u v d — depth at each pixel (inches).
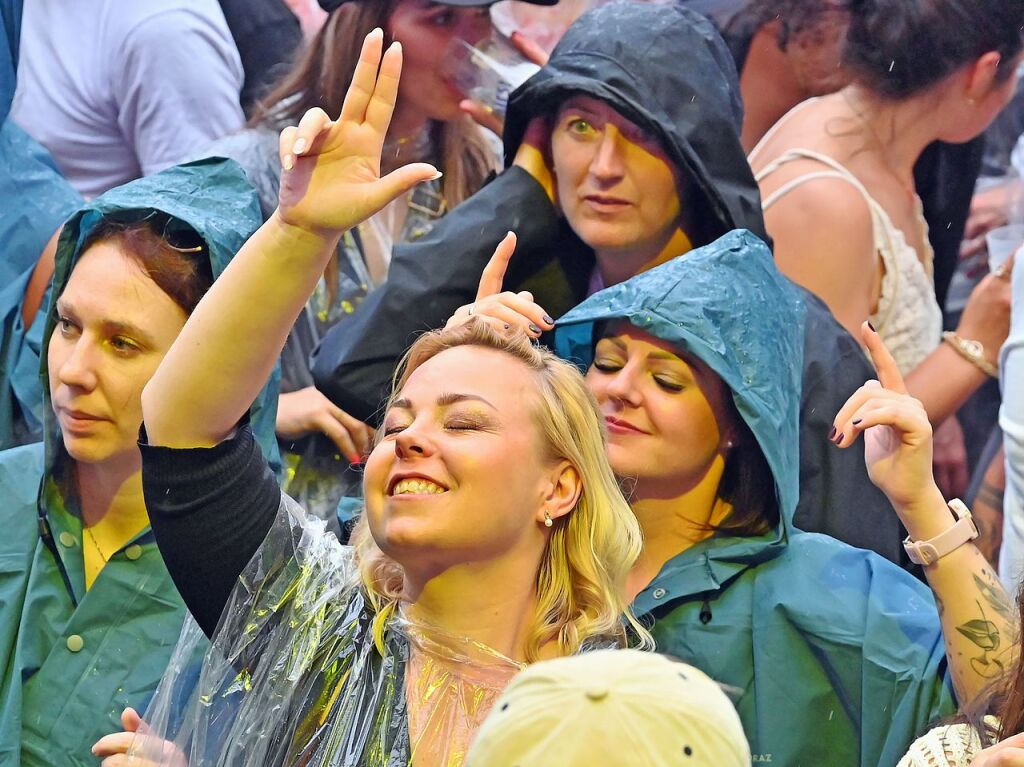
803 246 222.2
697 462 166.2
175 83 231.0
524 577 129.8
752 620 161.8
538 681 74.1
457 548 124.8
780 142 225.5
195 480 133.2
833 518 192.9
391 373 197.8
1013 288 216.5
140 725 137.9
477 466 125.3
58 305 165.2
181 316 164.2
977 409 226.5
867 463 159.3
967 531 154.9
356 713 125.0
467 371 131.3
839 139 223.9
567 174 200.1
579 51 201.0
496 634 128.4
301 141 122.4
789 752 156.5
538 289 204.1
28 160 228.2
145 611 162.6
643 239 198.4
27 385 211.8
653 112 195.0
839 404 198.5
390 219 223.1
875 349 161.3
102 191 235.9
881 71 223.1
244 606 133.4
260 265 126.6
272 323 127.9
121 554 163.9
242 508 135.0
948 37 222.2
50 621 162.9
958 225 228.8
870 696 156.9
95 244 166.1
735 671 159.6
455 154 226.4
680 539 167.5
